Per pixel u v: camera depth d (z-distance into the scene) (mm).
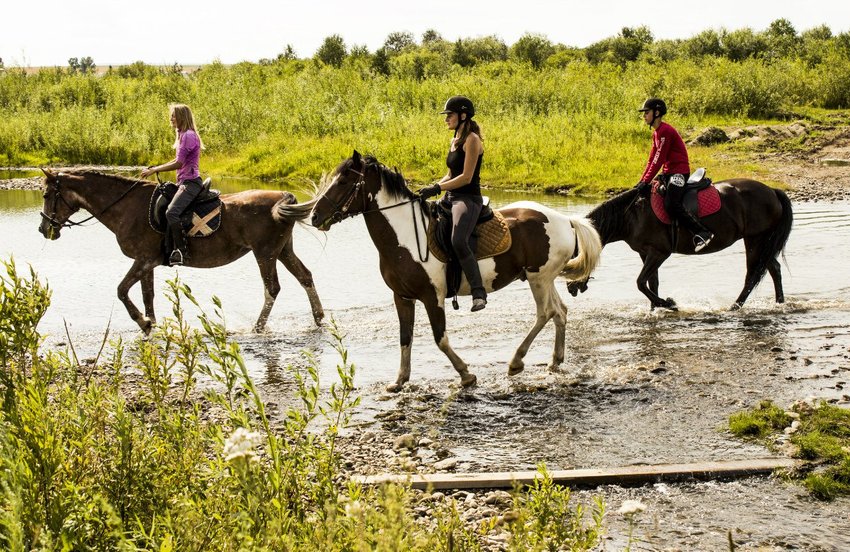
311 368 4035
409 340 7578
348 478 5484
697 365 8164
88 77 42375
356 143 28469
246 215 9438
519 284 12375
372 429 6594
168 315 10281
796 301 10883
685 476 5617
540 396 7383
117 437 3898
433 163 26125
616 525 4938
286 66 51750
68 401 4113
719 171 24703
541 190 22906
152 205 9227
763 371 7918
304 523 3400
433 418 6840
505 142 27078
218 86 39438
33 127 33656
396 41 89188
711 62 51844
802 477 5617
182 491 3705
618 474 5555
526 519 3826
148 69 62125
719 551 4605
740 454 5988
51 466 3479
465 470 5758
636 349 8797
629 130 29281
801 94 44594
